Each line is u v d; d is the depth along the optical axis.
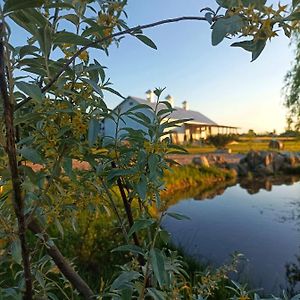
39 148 0.83
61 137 0.83
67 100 0.83
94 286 2.52
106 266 3.05
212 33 0.60
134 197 0.92
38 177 0.81
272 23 0.64
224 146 28.48
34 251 0.94
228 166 15.68
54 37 0.67
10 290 0.83
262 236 5.95
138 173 0.82
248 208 8.42
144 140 0.86
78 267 2.85
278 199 9.65
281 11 0.62
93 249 3.16
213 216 7.54
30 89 0.61
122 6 0.91
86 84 0.86
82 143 0.86
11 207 0.88
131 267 1.03
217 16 0.66
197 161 14.45
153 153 0.83
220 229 6.39
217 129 45.12
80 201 0.99
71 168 0.81
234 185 12.59
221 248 5.18
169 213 0.82
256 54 0.65
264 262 4.61
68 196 0.95
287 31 0.64
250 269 4.27
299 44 9.08
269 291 3.54
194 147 28.08
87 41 0.68
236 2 0.65
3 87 0.59
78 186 0.96
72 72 0.77
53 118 0.81
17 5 0.55
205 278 1.18
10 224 0.79
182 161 15.38
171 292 0.93
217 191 11.21
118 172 0.83
